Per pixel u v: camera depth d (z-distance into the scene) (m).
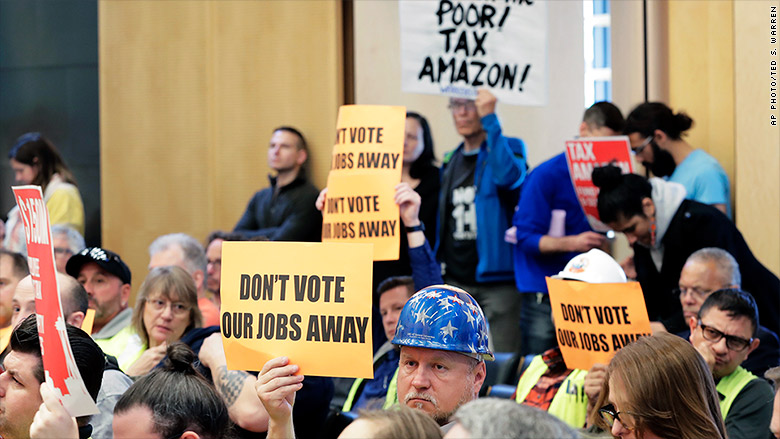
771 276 7.36
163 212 11.07
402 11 7.99
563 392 6.11
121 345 6.62
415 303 3.91
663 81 9.28
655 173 8.49
